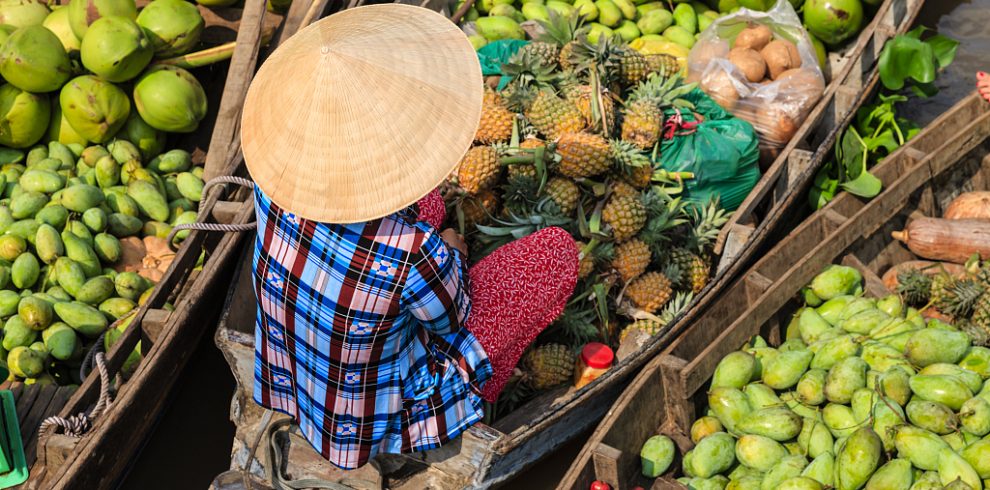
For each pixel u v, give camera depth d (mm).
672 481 3182
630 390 3367
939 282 3994
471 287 2959
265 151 2391
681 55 5426
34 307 3816
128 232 4375
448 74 2434
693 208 4340
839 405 3328
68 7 4914
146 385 3455
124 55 4508
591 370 3580
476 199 3949
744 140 4469
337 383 2709
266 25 5359
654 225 4062
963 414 3096
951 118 4863
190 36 4930
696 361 3455
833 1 5555
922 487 2922
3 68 4523
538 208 3941
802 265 3891
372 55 2336
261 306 2740
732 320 3908
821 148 4480
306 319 2611
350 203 2328
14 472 3238
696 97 4605
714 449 3262
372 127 2311
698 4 6438
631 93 4625
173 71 4770
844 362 3348
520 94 4234
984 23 6887
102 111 4586
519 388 3678
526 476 3859
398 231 2432
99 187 4562
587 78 4426
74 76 4781
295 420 3197
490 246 3959
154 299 3719
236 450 3361
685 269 4203
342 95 2295
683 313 3672
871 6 5812
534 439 3340
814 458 3201
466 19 5719
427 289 2490
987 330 3818
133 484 3865
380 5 2543
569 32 4602
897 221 4574
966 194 4574
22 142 4695
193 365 4242
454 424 2934
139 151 4852
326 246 2455
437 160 2371
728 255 4203
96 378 3441
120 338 3543
